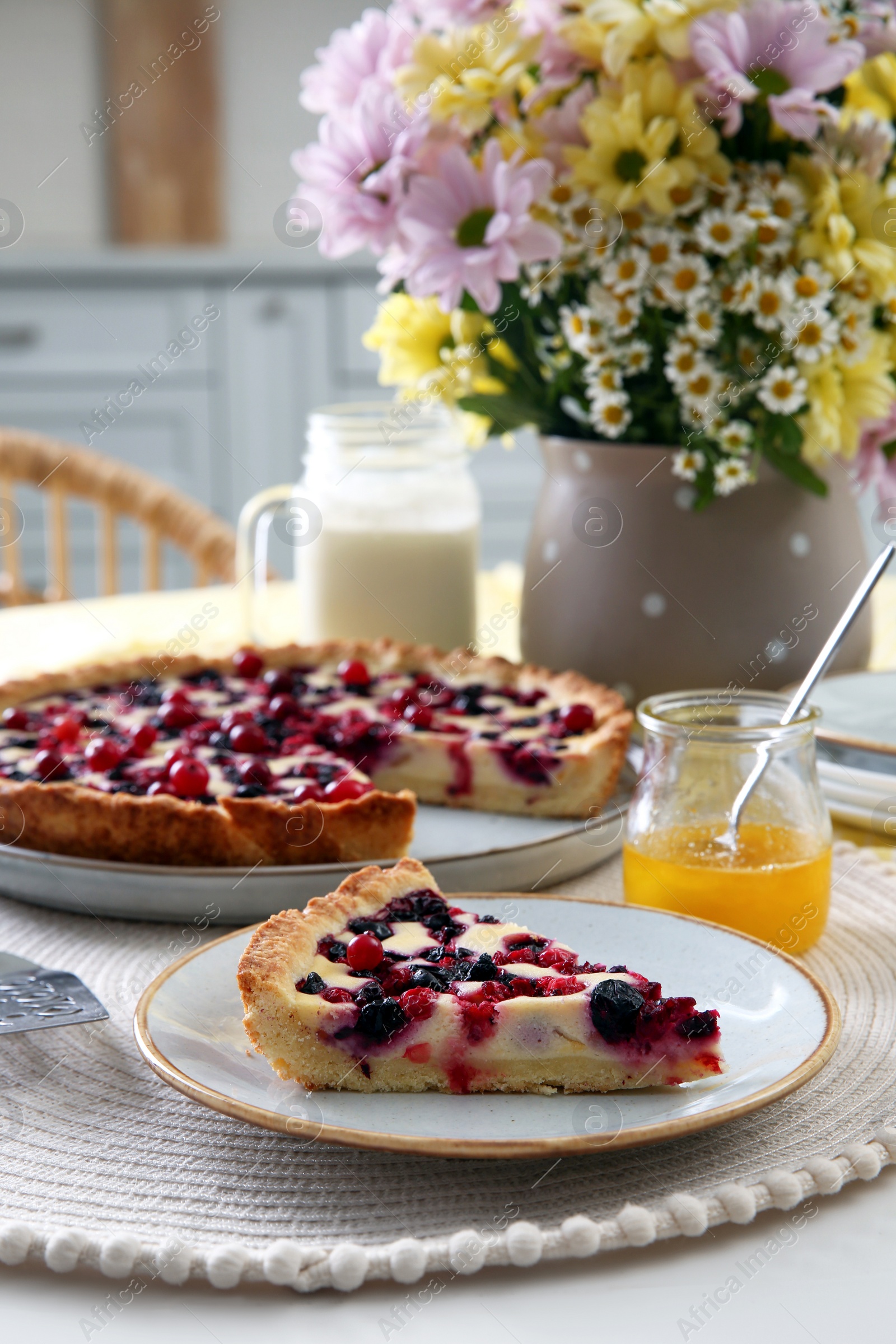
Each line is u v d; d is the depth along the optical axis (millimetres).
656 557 1022
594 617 1041
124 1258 724
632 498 1023
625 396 998
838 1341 709
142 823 949
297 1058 801
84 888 898
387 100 995
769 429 992
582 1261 734
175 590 2420
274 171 2621
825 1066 791
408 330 1062
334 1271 721
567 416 1055
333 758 1032
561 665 1063
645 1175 757
